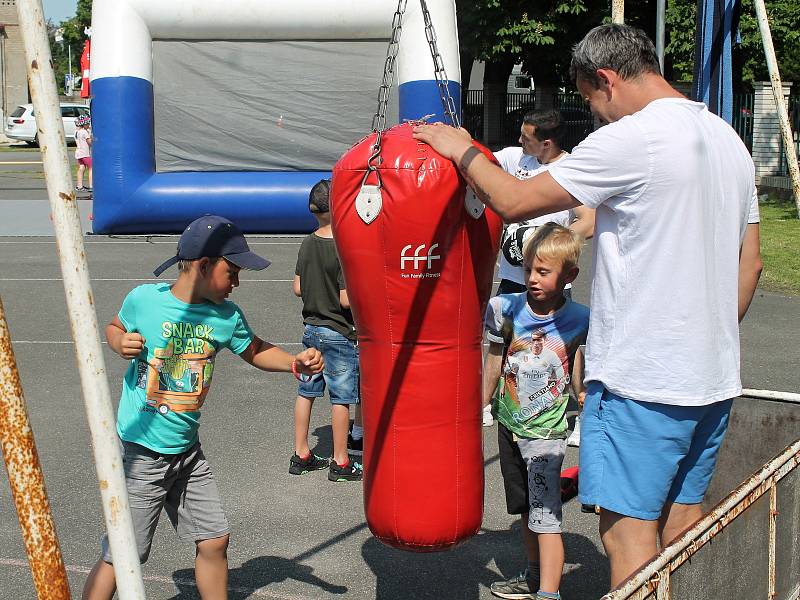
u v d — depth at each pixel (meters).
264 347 3.65
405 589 4.18
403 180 2.94
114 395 7.08
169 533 4.72
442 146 2.98
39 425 6.36
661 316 2.82
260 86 9.59
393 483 3.13
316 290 5.37
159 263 13.20
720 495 4.12
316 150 9.84
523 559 4.49
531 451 3.80
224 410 6.78
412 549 3.18
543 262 3.67
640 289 2.83
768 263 13.05
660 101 2.88
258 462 5.76
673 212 2.79
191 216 9.82
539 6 29.06
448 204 2.96
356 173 3.02
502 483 5.46
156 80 9.51
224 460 5.79
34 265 12.87
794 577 3.30
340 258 3.13
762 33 6.16
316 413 6.81
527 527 3.99
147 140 9.55
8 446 2.25
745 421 4.05
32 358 8.12
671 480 2.96
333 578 4.28
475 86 49.00
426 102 9.86
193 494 3.55
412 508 3.12
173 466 3.47
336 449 5.45
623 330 2.87
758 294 11.15
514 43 28.69
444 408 3.09
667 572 2.29
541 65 31.62
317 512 5.02
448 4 10.00
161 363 3.43
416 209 2.94
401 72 9.83
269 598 4.08
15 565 4.33
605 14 29.11
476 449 3.21
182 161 9.74
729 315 2.96
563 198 2.79
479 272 3.10
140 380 3.44
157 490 3.46
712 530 2.54
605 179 2.77
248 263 3.45
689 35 26.78
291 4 9.32
